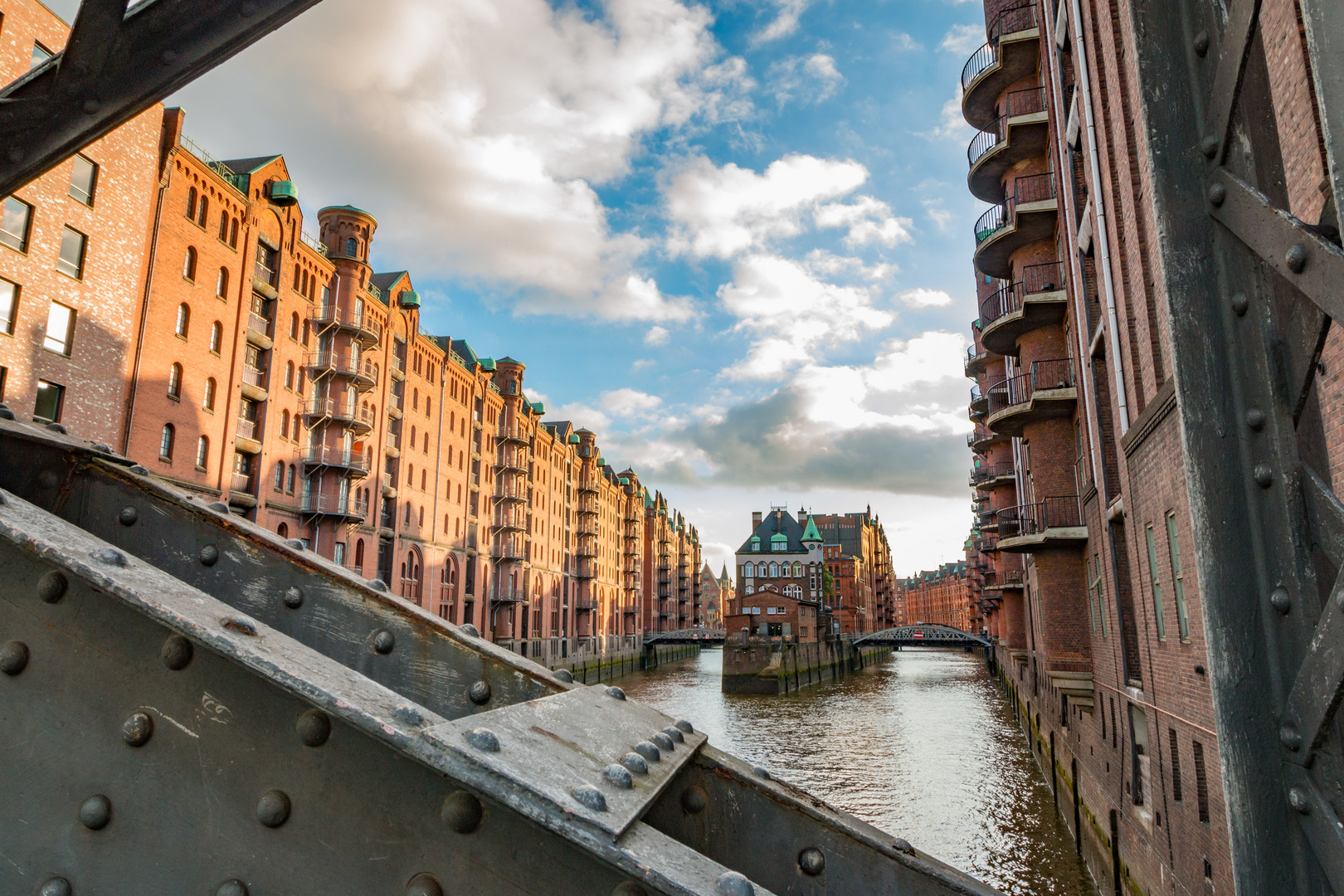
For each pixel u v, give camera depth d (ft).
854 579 473.67
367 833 4.96
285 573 8.59
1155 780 37.24
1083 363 54.19
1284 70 16.21
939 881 7.66
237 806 5.08
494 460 231.91
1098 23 43.01
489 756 4.75
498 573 234.99
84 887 5.08
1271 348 5.25
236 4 6.25
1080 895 55.57
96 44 6.22
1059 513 66.13
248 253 124.06
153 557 8.55
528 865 4.85
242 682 5.24
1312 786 4.68
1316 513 4.84
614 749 6.15
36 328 85.92
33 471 8.22
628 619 380.37
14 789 5.22
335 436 147.64
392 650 8.29
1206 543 5.35
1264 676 5.11
